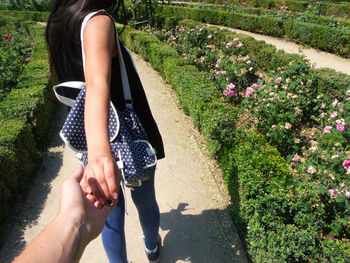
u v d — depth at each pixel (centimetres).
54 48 122
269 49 847
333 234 294
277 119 461
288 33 1324
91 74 84
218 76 638
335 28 1115
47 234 47
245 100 519
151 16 1372
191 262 282
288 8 1855
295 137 443
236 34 1030
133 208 346
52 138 534
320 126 511
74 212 53
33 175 431
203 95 482
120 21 1377
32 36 1337
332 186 322
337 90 604
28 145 426
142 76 816
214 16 1686
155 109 617
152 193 182
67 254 46
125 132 135
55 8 122
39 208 371
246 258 285
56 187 407
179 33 1062
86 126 73
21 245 321
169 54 741
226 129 381
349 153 351
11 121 433
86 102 78
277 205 267
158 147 180
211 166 422
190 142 488
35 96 522
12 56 917
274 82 564
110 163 64
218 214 337
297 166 378
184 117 576
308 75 583
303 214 267
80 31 110
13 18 1772
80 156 136
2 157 356
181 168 424
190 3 2322
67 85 121
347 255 235
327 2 1822
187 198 365
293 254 235
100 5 114
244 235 310
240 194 294
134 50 1048
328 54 1141
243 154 329
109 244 172
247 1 2089
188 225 323
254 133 381
